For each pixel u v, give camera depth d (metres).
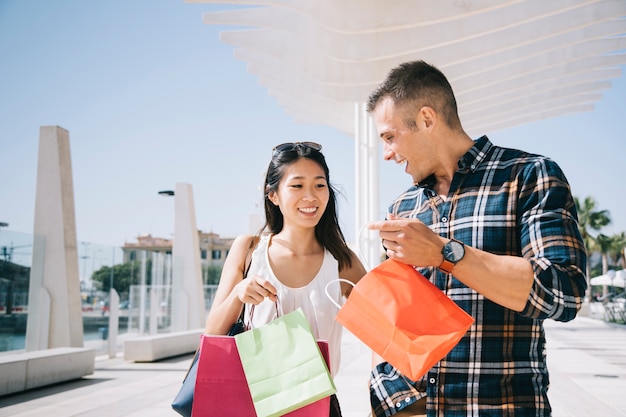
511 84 14.82
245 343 2.02
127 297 15.02
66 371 9.30
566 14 10.95
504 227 1.92
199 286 20.98
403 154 2.12
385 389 2.13
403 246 1.71
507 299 1.66
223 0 9.34
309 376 1.93
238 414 2.04
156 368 11.41
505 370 1.87
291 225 2.48
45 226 12.70
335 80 12.07
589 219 55.16
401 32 10.60
